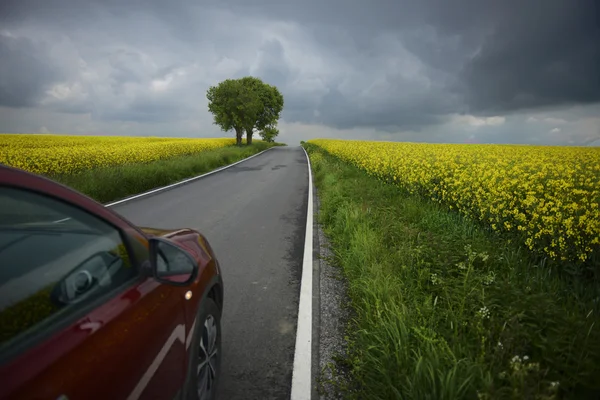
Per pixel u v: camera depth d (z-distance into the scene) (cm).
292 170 1988
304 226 711
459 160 1373
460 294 339
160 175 1337
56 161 1490
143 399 136
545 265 462
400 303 326
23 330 101
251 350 287
